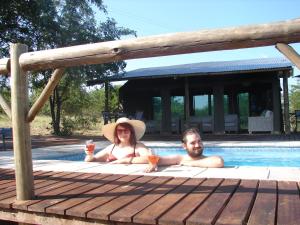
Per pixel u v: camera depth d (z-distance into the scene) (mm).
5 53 17391
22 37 17672
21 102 3611
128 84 20547
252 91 18953
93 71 17969
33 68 3600
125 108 20875
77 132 22016
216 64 19766
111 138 6445
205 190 3561
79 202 3361
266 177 4121
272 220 2592
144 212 2939
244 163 9047
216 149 10289
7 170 5488
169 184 3914
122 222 2910
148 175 4516
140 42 3143
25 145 3600
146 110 20625
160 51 3086
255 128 16797
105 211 3027
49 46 18672
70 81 19047
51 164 5949
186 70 17391
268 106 18609
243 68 16016
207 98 19531
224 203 3082
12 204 3432
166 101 19328
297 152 9398
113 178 4406
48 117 30656
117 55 3219
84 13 19141
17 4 16375
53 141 14547
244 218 2670
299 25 2674
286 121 15906
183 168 5008
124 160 5867
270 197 3197
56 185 4121
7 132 10891
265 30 2766
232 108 19297
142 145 6320
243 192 3418
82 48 3363
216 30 2920
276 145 9695
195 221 2652
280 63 16266
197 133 5484
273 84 17438
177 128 18812
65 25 18719
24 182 3566
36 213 3350
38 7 16891
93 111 25688
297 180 3896
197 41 2955
